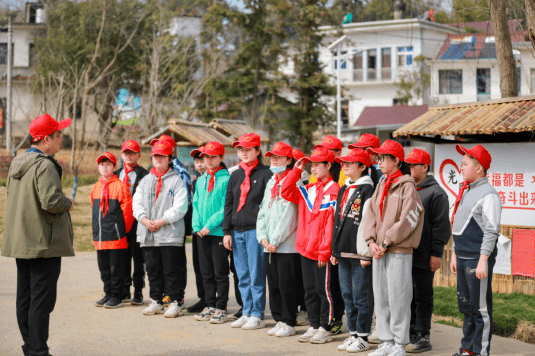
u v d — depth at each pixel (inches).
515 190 263.0
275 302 223.9
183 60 975.0
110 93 945.5
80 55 1003.9
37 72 997.2
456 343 204.4
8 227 166.2
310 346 201.2
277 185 217.9
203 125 468.8
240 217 229.8
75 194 607.2
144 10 1054.4
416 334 197.5
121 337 210.4
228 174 247.1
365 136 219.8
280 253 216.4
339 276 201.0
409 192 181.0
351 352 192.2
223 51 1122.7
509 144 264.8
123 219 258.1
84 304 265.3
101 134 905.5
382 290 185.0
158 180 249.0
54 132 173.5
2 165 653.9
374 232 186.5
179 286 250.1
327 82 1293.1
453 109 293.6
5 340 202.2
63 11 1045.8
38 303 164.6
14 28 1151.6
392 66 1471.5
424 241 197.5
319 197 207.8
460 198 184.1
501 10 301.9
